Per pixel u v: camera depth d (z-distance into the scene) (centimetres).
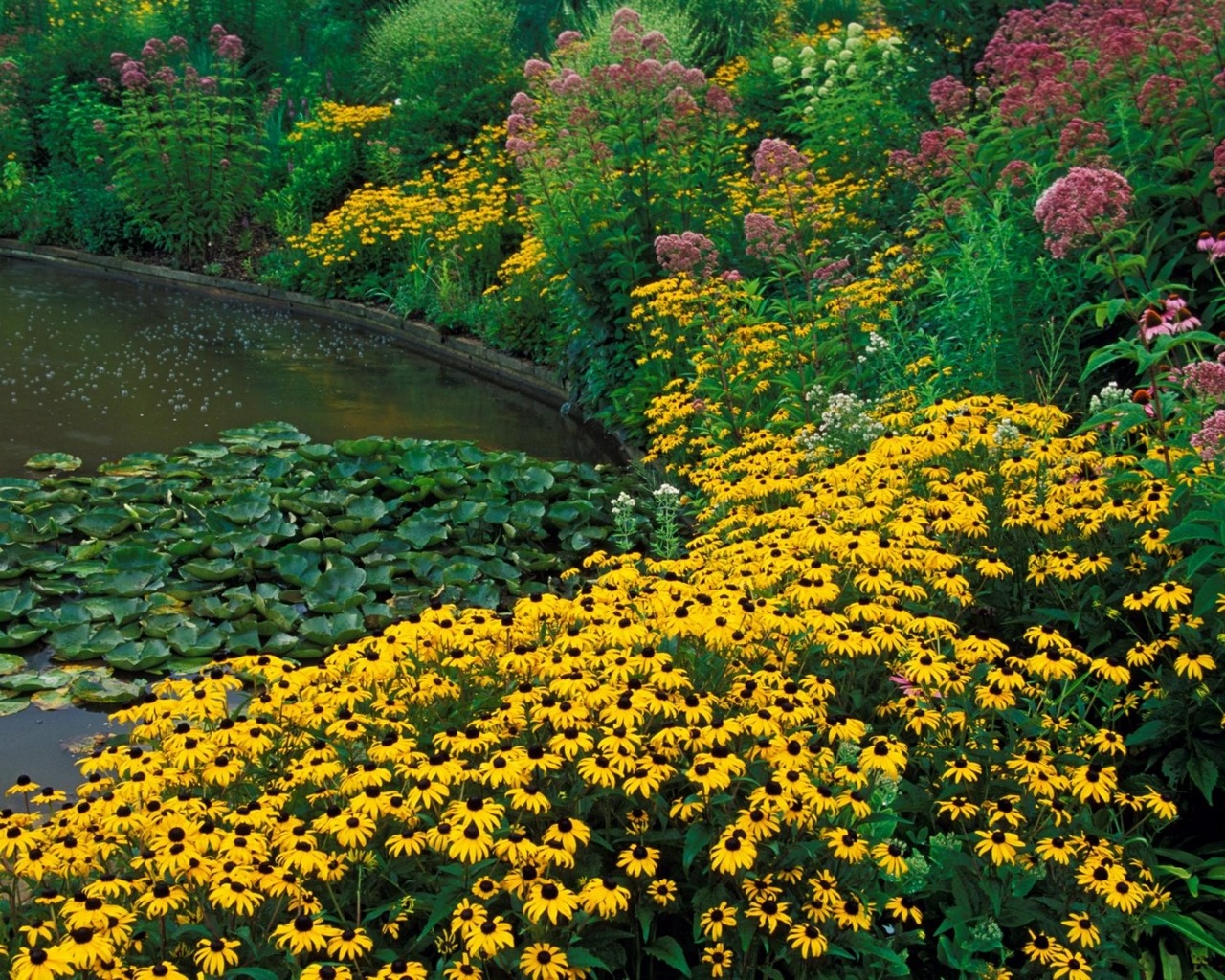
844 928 295
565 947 284
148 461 753
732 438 709
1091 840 315
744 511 527
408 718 357
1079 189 475
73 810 306
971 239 644
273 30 1816
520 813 307
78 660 533
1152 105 616
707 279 780
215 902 283
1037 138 714
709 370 740
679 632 350
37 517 658
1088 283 624
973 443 480
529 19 1772
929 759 351
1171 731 359
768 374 729
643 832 303
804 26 1577
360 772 308
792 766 301
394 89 1622
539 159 919
